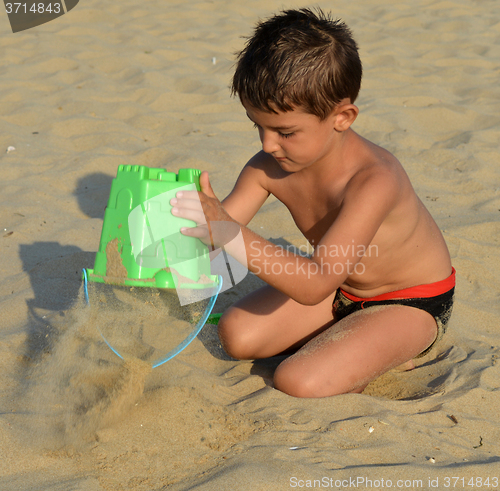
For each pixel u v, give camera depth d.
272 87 1.91
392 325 2.52
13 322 2.96
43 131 5.97
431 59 8.58
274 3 11.09
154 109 6.70
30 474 1.82
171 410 2.15
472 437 2.19
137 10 10.41
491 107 6.78
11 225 4.14
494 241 4.12
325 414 2.22
